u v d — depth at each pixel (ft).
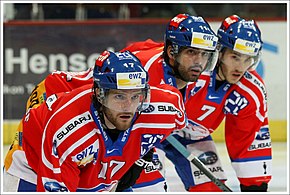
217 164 38.47
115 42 63.10
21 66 62.90
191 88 33.55
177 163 38.63
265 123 35.37
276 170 49.26
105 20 63.05
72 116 25.67
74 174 26.11
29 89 62.90
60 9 64.54
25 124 28.60
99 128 25.98
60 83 31.99
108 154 26.68
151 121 27.09
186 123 29.30
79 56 63.21
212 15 65.31
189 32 30.45
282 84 63.82
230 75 32.94
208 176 34.91
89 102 25.95
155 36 62.90
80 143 25.67
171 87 28.81
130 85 25.05
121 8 65.16
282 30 63.82
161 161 35.73
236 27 32.42
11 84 62.69
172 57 31.09
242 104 34.06
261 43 32.68
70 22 62.95
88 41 63.10
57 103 27.07
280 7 66.69
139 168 29.32
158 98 27.45
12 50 62.69
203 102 34.19
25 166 28.94
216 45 30.91
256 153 35.63
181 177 39.04
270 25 63.82
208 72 33.68
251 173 35.76
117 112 25.41
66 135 25.44
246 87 33.88
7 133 62.28
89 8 64.75
